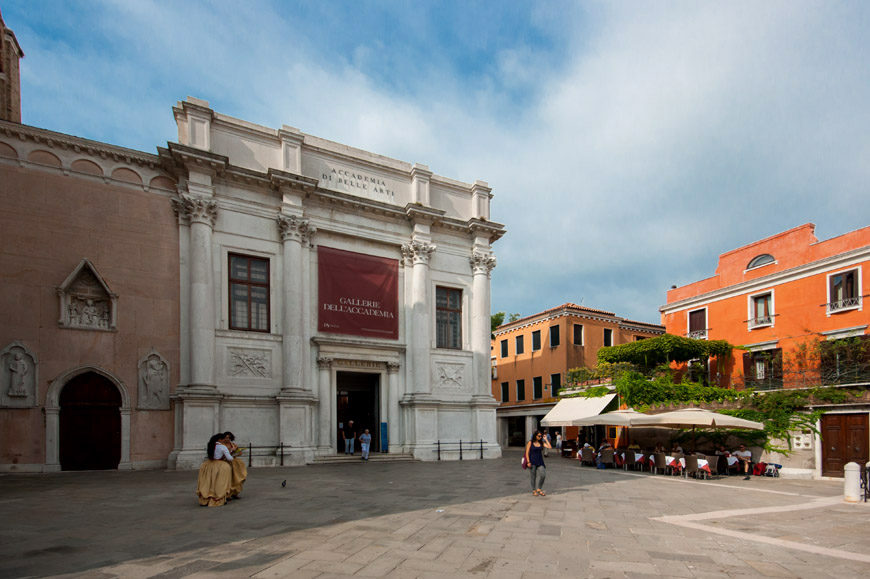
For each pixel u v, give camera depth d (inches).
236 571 238.1
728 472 789.9
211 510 391.5
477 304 1048.2
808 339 981.8
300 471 699.4
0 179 690.2
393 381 936.9
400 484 556.7
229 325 810.8
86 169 742.5
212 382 762.2
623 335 1565.0
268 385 814.5
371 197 975.0
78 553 267.1
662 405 979.3
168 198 788.0
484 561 259.8
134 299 743.7
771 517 402.0
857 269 916.0
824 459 738.2
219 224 815.7
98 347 712.4
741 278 1148.5
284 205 856.9
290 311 831.7
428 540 300.5
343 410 1016.2
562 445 1241.4
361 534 313.6
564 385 1395.2
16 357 665.6
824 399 751.1
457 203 1083.9
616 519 374.9
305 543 290.7
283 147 876.6
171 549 276.1
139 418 723.4
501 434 1690.5
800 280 1012.5
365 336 919.7
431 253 1010.1
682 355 1139.3
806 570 258.1
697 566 259.8
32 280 689.6
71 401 693.9
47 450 666.2
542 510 404.5
